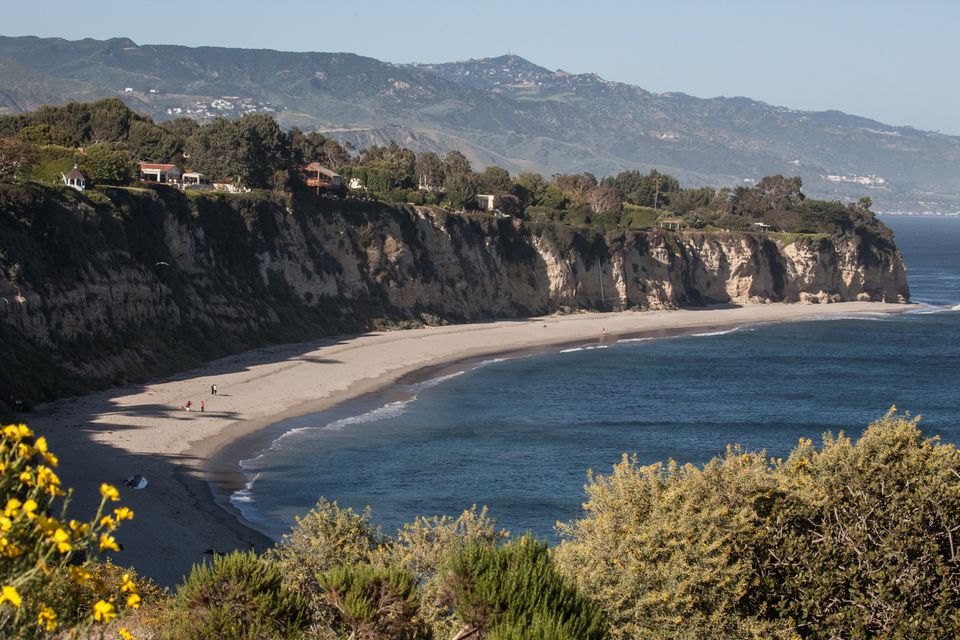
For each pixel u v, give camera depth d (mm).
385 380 97188
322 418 78812
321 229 130125
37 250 79688
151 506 52969
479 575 19750
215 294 105875
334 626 21625
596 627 19641
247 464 64375
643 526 27547
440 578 21000
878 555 27219
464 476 63562
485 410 86125
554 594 19688
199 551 46625
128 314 88938
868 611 26406
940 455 29641
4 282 74062
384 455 68312
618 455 71125
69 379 76562
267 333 110312
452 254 147375
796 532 28078
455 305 145250
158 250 99125
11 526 10492
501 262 157375
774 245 199250
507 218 162125
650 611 25953
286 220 123750
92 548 11109
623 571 26844
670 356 126250
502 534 31859
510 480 62969
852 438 80438
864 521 27969
